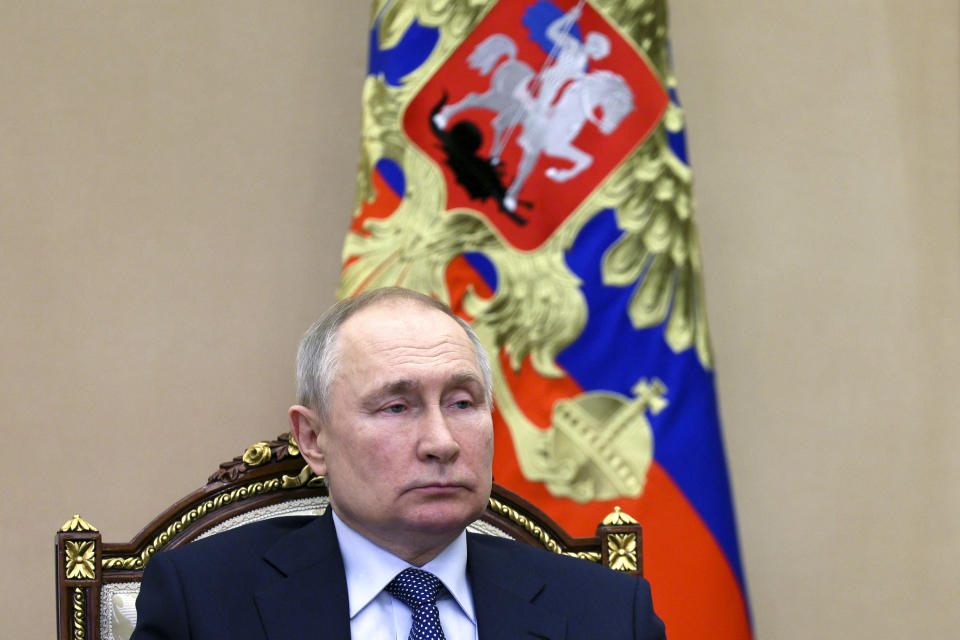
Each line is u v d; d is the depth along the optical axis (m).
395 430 2.75
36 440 4.86
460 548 2.97
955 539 5.48
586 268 4.63
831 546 5.38
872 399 5.50
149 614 2.74
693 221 4.79
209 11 5.23
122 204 5.07
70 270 4.98
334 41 5.36
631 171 4.73
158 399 5.01
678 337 4.66
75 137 5.04
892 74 5.67
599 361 4.58
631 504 4.46
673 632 4.37
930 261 5.62
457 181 4.64
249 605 2.78
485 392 2.87
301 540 2.93
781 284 5.50
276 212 5.22
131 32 5.14
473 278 4.57
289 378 5.16
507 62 4.73
